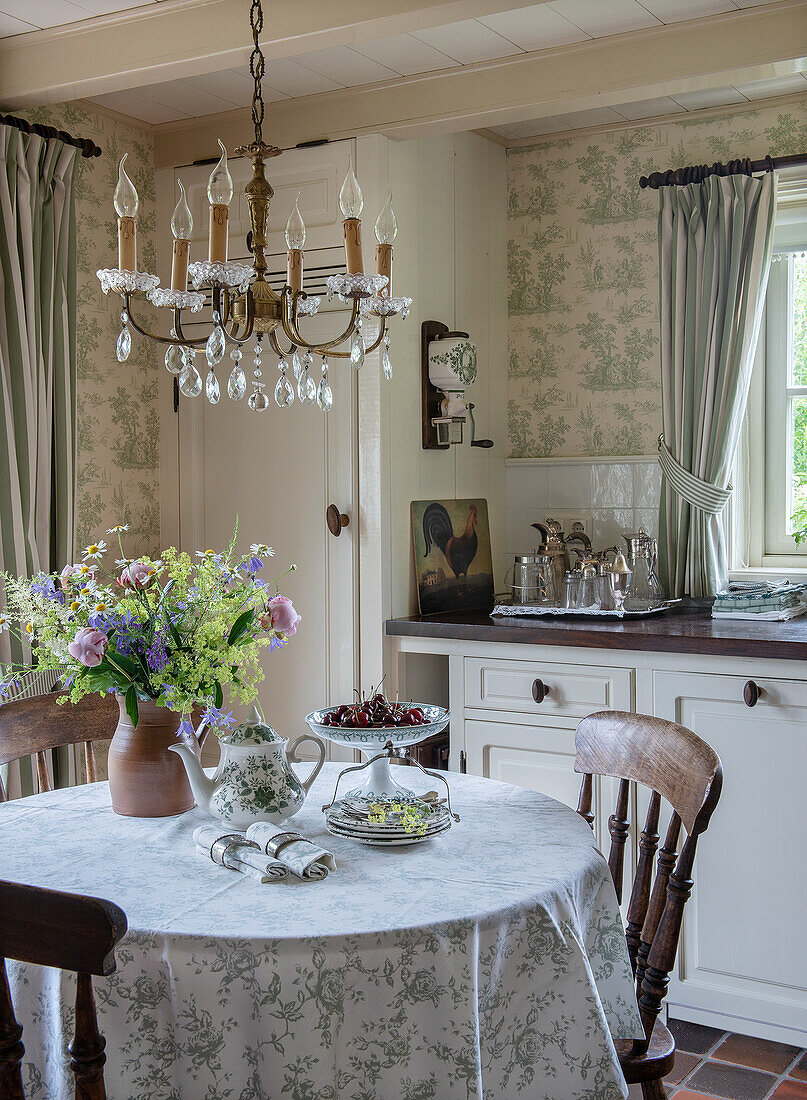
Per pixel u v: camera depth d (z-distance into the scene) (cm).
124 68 276
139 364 363
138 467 363
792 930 272
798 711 268
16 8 269
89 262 343
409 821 179
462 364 349
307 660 349
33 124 307
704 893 283
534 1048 155
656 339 373
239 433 359
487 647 318
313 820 196
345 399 339
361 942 141
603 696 298
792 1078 260
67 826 194
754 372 366
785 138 348
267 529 355
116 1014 143
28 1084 148
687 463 351
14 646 288
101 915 116
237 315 182
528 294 396
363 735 186
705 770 180
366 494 337
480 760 322
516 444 398
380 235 182
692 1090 255
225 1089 141
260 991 140
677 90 294
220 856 171
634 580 329
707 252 344
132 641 193
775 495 367
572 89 299
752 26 276
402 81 321
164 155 366
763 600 319
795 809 270
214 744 369
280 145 344
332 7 252
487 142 386
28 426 297
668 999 290
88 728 243
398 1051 142
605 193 379
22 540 292
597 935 173
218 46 264
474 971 145
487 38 293
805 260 361
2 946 122
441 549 359
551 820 195
